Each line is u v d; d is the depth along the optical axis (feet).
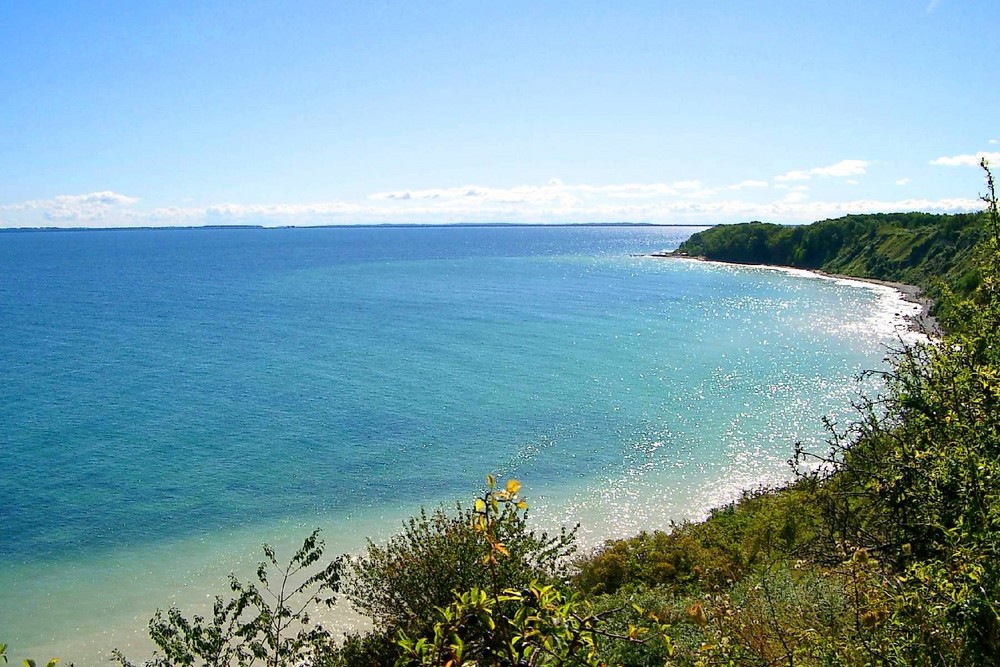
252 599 34.81
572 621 9.51
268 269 542.16
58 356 195.83
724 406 138.72
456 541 41.24
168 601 70.85
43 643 63.77
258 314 283.18
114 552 81.82
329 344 214.07
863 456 21.50
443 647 9.21
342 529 87.76
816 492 23.16
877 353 184.03
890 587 15.67
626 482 102.12
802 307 282.15
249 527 88.48
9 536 85.66
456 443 119.85
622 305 303.89
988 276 21.91
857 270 407.23
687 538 67.67
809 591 23.93
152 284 418.51
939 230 364.79
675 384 157.38
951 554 15.81
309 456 113.80
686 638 24.72
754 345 202.69
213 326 251.19
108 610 69.41
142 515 91.71
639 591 48.52
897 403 21.43
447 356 193.47
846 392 145.59
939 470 17.60
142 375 171.22
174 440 121.49
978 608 13.11
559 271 501.56
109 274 492.95
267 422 131.95
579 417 133.59
